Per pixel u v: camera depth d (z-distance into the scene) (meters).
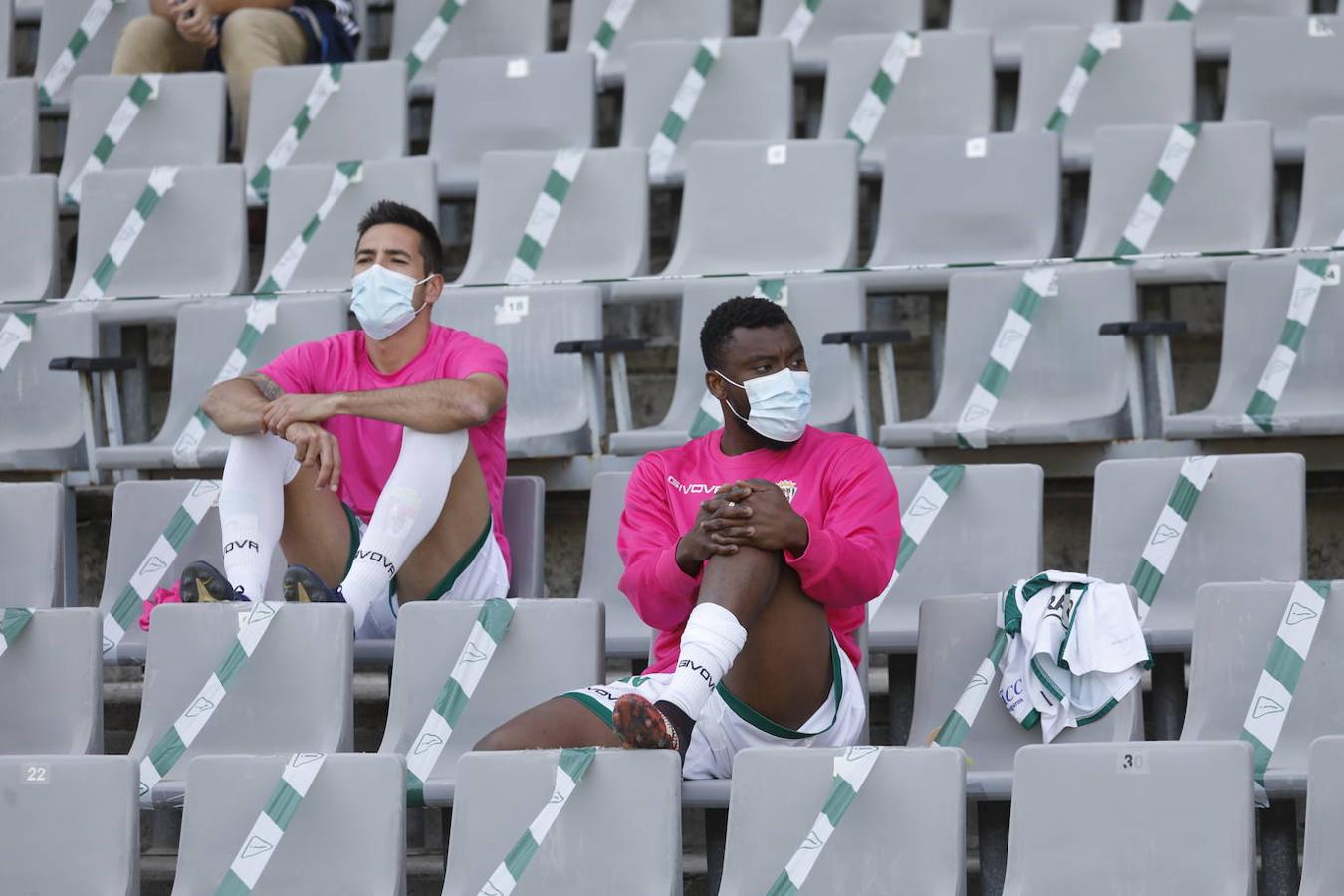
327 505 13.68
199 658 12.55
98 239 19.70
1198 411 16.72
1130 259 17.03
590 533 14.97
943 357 17.80
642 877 10.19
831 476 11.91
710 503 10.94
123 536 15.23
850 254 18.72
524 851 10.35
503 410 14.41
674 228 20.92
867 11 23.48
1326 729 11.29
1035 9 23.09
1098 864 9.79
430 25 24.50
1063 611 11.70
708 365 12.17
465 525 13.60
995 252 18.73
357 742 14.05
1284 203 20.06
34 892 10.94
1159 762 9.81
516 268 19.06
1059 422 15.87
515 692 12.16
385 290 14.12
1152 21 22.27
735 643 10.66
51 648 12.77
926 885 9.88
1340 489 15.80
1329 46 20.52
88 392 17.28
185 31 22.83
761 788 10.23
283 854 10.79
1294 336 16.30
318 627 12.44
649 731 10.26
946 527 14.17
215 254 19.52
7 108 22.09
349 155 21.77
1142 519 13.85
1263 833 11.26
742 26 25.16
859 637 12.12
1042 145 18.89
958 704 11.85
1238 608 11.62
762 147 19.23
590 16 24.06
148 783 12.26
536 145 21.70
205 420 17.30
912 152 19.23
